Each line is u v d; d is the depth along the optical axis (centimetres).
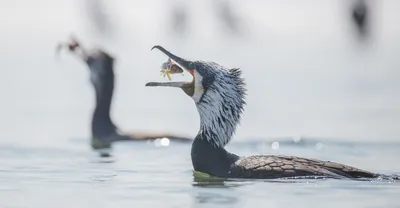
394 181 1270
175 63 1463
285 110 2992
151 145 1919
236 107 1385
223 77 1386
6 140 2089
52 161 1614
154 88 3750
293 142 2005
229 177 1339
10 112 2914
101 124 2009
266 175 1305
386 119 2692
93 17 6169
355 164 1595
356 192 1196
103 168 1502
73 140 2081
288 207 1107
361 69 4988
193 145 1398
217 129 1380
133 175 1405
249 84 4159
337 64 5234
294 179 1289
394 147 1903
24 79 4219
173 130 2423
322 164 1325
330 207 1104
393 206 1107
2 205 1132
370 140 2075
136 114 2858
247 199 1159
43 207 1120
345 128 2433
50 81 4162
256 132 2302
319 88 4003
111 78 2012
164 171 1457
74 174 1417
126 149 1841
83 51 2056
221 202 1144
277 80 4378
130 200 1164
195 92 1394
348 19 6316
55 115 2836
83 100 3375
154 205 1129
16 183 1314
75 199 1174
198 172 1390
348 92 3822
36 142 2041
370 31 6225
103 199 1175
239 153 1791
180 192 1223
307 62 5338
